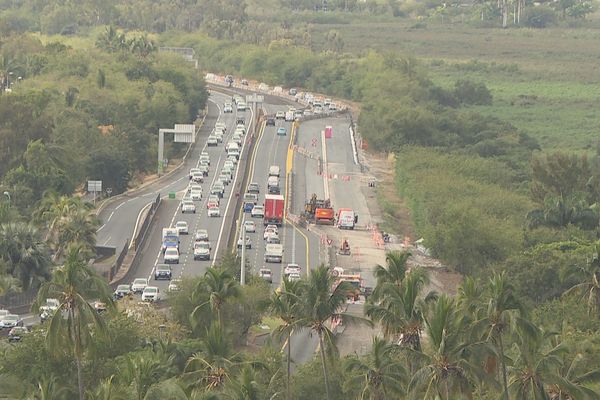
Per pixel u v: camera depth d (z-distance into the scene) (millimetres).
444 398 196875
